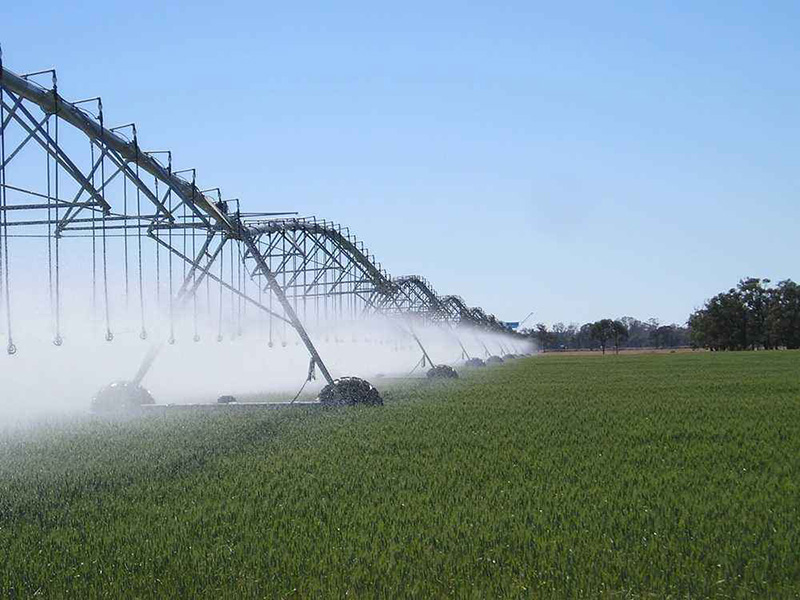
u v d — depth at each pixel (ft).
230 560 38.63
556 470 62.13
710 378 191.21
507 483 56.85
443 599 32.99
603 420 97.45
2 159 77.41
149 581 35.88
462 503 50.39
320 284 168.45
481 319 387.96
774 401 122.93
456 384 178.91
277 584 35.12
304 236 158.61
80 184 85.92
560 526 44.21
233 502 51.34
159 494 53.98
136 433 85.76
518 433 85.35
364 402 120.88
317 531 43.73
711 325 611.88
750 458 67.21
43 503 51.49
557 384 175.32
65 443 78.18
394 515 47.24
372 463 66.08
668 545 40.16
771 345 612.70
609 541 40.81
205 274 115.34
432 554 39.17
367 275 190.90
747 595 33.17
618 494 52.54
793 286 597.11
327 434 85.61
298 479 59.06
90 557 39.63
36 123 79.51
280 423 95.71
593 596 33.06
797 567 36.50
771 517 45.50
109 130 90.94
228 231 115.85
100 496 53.42
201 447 75.05
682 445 75.51
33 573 37.45
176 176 104.88
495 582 35.06
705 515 46.29
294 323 120.67
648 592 33.63
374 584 34.83
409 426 92.38
